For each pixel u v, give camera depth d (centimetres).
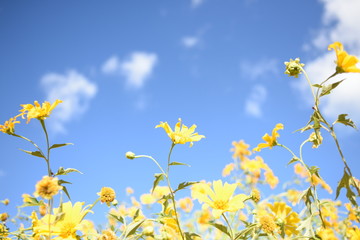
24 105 109
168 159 100
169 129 104
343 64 99
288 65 110
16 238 108
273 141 115
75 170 102
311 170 106
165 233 97
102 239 96
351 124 99
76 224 98
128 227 97
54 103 109
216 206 105
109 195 108
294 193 161
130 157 100
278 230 110
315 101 102
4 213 130
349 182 96
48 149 103
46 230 95
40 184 88
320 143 103
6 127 107
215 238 144
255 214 112
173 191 98
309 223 102
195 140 105
